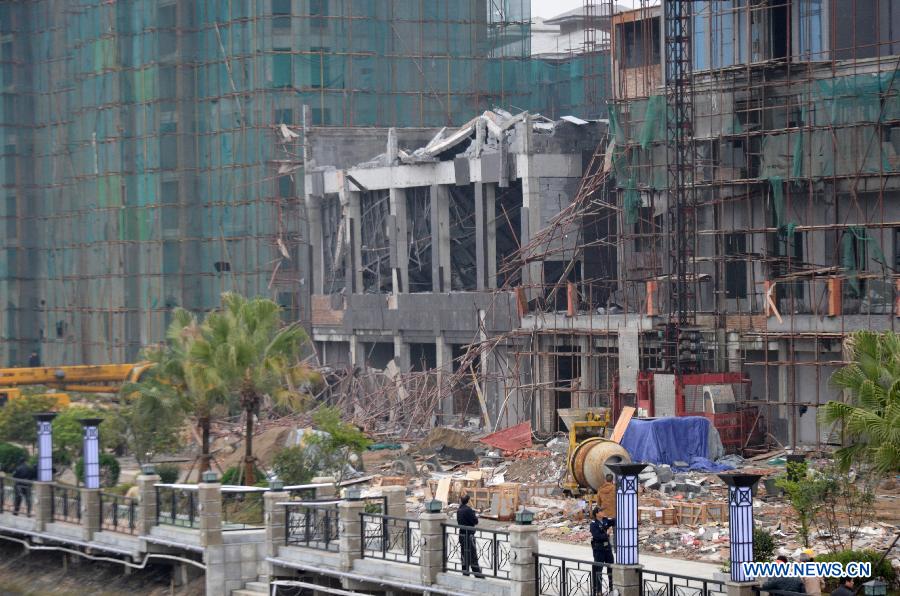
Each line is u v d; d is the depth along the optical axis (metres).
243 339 141.25
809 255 169.00
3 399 191.62
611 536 118.12
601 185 194.25
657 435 150.12
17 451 162.25
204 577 115.06
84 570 127.69
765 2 172.38
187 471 166.50
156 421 154.38
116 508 124.69
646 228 192.12
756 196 172.88
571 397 187.75
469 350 194.38
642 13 192.25
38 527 132.00
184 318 150.88
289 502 108.31
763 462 153.38
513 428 172.88
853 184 162.62
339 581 103.44
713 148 176.50
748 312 171.12
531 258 189.75
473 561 93.00
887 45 169.88
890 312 159.75
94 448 127.31
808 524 111.69
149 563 120.44
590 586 85.62
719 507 121.25
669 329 167.00
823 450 156.38
